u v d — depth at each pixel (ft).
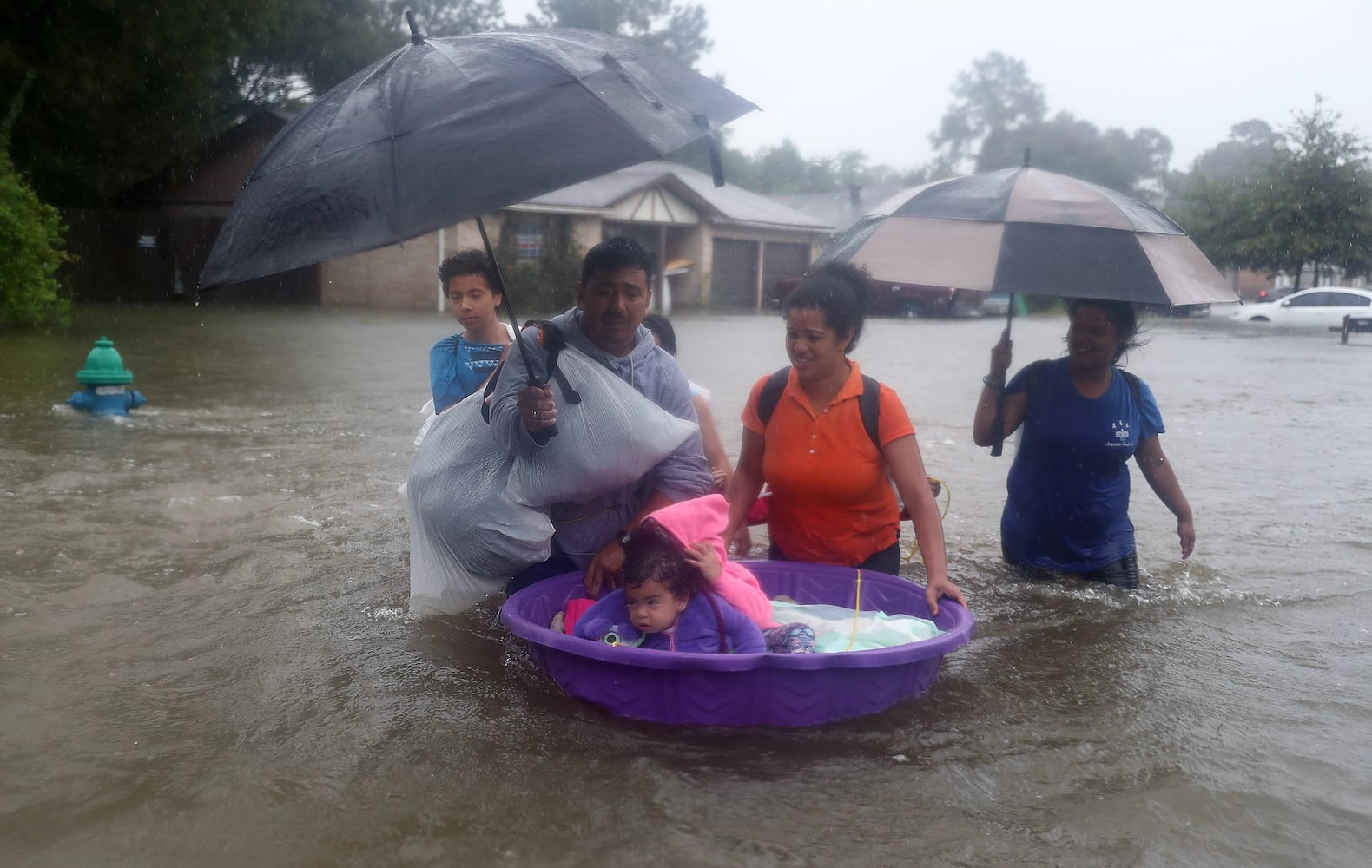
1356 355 67.26
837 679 10.82
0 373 39.55
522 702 11.62
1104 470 16.16
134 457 24.45
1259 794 9.68
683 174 125.70
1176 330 99.30
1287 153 119.03
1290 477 25.55
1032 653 13.48
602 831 8.93
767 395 14.17
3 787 9.52
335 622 14.15
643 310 12.67
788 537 14.65
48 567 15.97
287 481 22.48
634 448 12.50
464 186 10.41
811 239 130.93
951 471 25.54
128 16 84.89
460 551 13.14
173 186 105.60
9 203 55.93
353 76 12.31
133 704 11.38
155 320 76.33
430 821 9.05
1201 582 16.72
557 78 11.41
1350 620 14.94
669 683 10.75
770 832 8.93
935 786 9.78
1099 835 8.96
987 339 75.97
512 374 12.69
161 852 8.56
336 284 101.45
